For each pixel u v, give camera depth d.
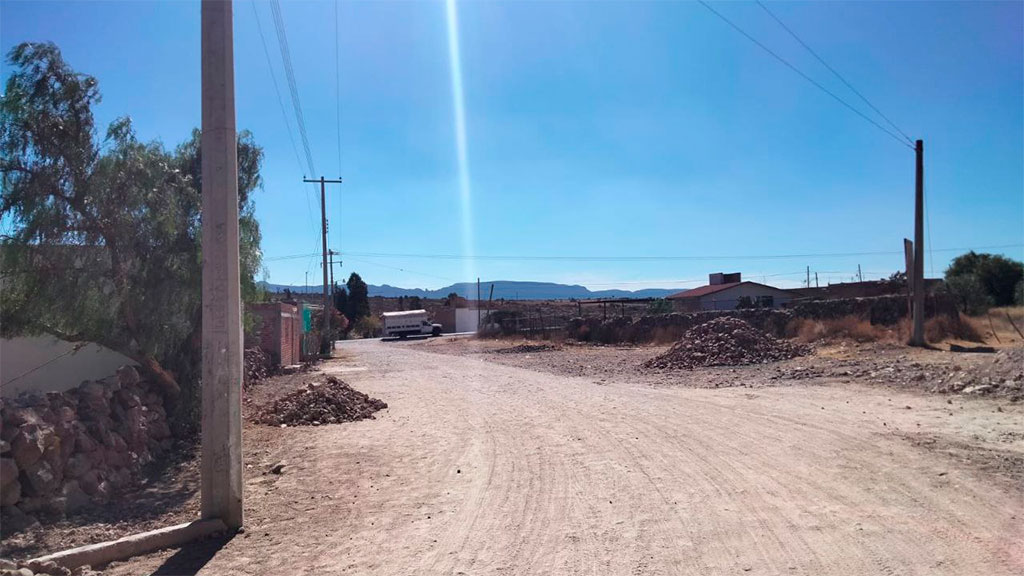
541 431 12.27
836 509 6.95
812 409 13.34
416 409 16.00
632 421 12.93
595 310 67.56
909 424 11.32
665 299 56.28
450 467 9.70
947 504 7.00
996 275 55.06
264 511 7.79
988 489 7.48
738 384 18.52
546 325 56.94
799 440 10.38
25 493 7.05
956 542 5.94
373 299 132.88
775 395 15.73
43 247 8.75
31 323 9.08
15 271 8.70
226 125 7.02
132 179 9.59
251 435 12.91
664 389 18.34
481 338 62.00
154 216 10.01
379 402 16.34
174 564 6.14
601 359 31.81
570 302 109.12
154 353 10.27
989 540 5.97
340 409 14.90
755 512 6.97
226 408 7.03
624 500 7.62
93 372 11.03
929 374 16.83
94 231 9.30
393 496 8.27
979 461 8.69
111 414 9.22
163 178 10.36
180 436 11.01
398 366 32.06
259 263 12.45
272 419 14.20
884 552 5.76
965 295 43.34
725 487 7.95
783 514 6.87
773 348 25.50
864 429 11.00
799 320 33.44
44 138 8.77
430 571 5.79
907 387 15.80
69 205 9.09
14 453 6.93
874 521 6.55
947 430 10.72
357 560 6.12
